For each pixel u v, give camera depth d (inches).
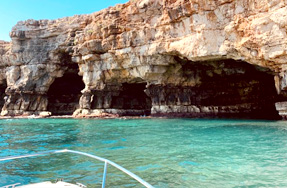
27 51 1567.4
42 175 249.6
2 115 1514.5
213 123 818.2
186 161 300.5
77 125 852.6
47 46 1567.4
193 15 900.0
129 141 462.0
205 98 1245.1
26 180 234.4
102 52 1299.2
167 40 1021.8
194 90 1247.5
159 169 267.1
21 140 497.7
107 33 1214.3
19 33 1557.6
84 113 1347.2
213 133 555.2
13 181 231.6
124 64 1238.3
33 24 1589.6
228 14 811.4
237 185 215.2
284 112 855.1
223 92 1251.2
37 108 1569.9
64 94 1779.0
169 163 291.9
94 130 676.1
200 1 848.3
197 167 273.6
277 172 249.9
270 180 226.4
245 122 830.5
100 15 1338.6
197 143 427.8
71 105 1721.2
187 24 941.8
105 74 1328.7
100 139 496.1
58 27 1526.8
